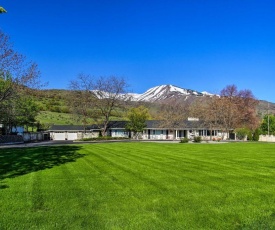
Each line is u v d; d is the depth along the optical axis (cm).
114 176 1245
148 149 2711
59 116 9331
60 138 7056
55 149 2667
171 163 1664
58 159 1862
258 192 963
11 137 5259
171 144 3591
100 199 878
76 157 1980
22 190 990
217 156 2062
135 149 2700
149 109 9125
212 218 716
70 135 7081
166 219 708
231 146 3216
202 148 2869
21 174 1297
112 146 3127
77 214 742
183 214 743
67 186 1051
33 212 758
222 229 651
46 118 8812
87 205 819
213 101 7075
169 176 1243
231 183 1100
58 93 10500
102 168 1471
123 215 736
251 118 7200
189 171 1374
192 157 1994
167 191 977
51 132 7038
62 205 818
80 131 7062
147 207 801
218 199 880
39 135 6506
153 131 6888
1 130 5744
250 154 2225
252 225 674
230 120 6656
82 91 6203
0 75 2483
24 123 5844
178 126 6781
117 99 6278
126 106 6397
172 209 784
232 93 7381
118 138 6022
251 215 738
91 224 676
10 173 1323
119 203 838
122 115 8150
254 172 1348
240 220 704
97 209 783
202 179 1177
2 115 3042
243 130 6394
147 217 721
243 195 926
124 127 6688
